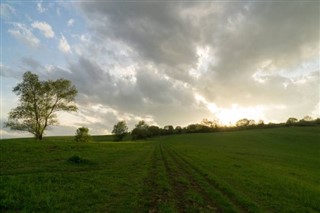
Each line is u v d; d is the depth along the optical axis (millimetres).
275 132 133750
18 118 55281
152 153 45781
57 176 18797
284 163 44531
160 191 16484
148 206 13156
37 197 13281
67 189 15469
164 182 19062
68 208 12086
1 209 11586
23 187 14969
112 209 12273
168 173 24016
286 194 18938
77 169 23391
